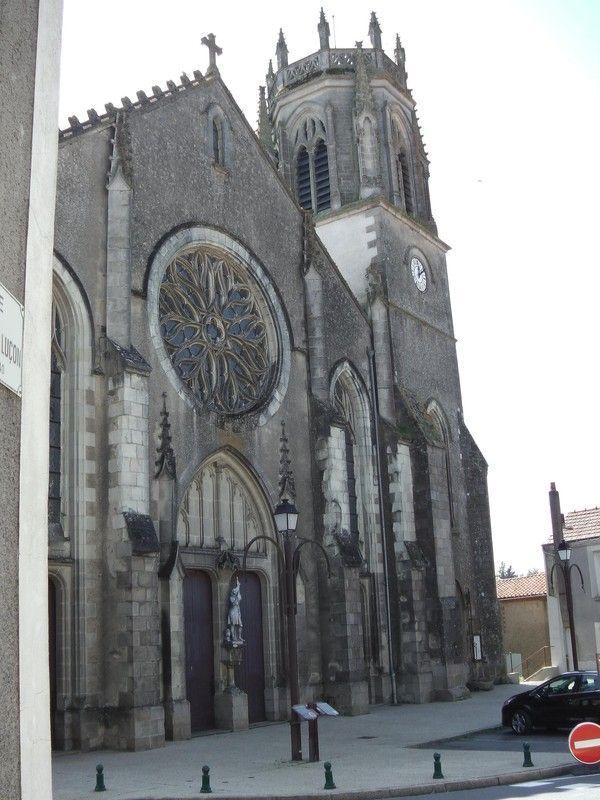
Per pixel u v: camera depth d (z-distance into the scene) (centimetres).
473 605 3856
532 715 2175
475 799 1312
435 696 3186
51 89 523
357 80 4000
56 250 2242
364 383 3441
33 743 434
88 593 2106
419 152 4344
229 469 2688
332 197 3941
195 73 2895
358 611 2853
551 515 4378
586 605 4303
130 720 2019
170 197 2658
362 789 1433
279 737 2244
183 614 2402
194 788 1479
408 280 3903
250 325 2942
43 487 474
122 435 2192
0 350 416
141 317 2439
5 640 404
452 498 3906
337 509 2914
